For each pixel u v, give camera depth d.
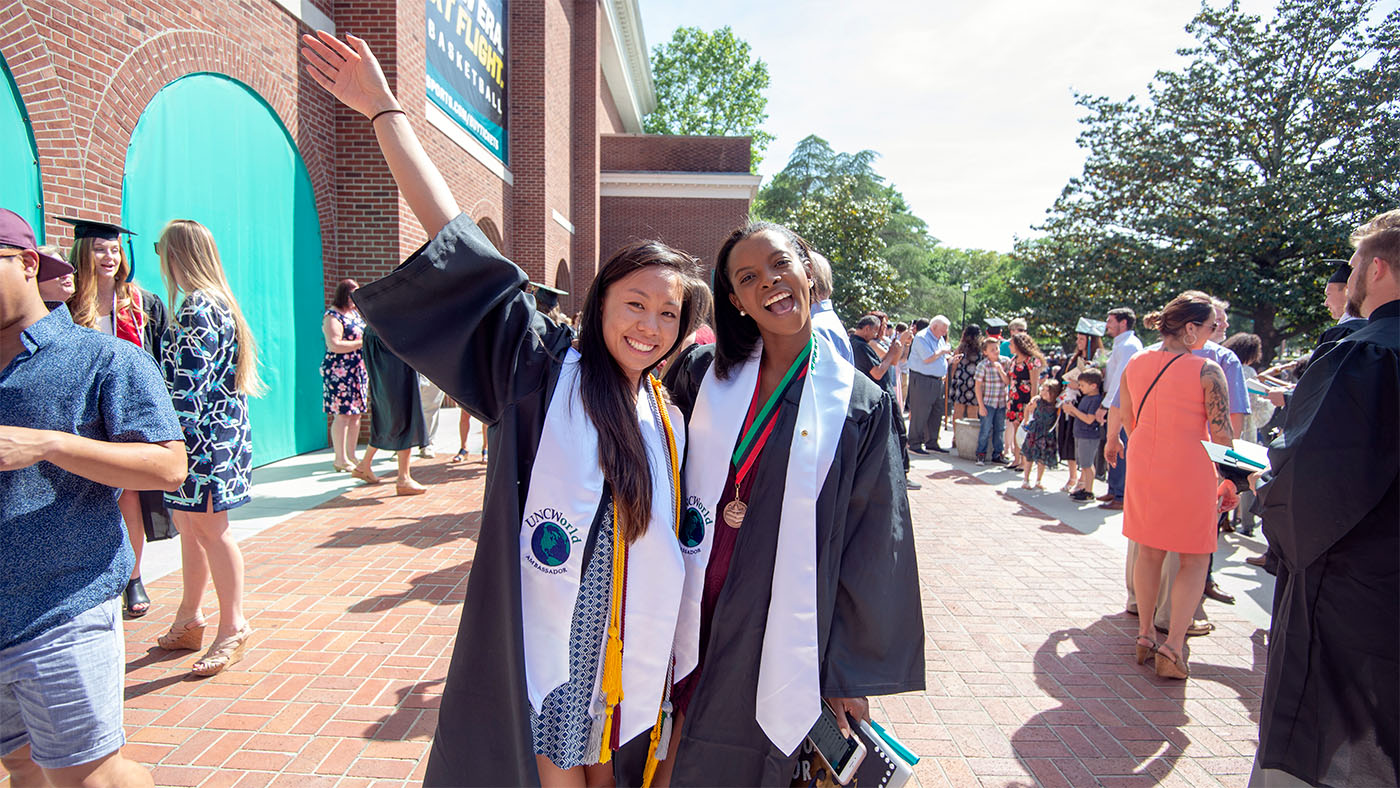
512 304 1.51
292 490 6.35
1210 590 4.43
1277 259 17.61
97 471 1.60
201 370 2.97
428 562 4.56
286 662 3.23
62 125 4.68
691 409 1.87
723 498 1.67
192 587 3.29
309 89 7.70
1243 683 3.32
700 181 20.23
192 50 5.88
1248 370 6.01
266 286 7.13
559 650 1.47
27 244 1.62
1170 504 3.25
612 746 1.59
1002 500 7.11
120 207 5.17
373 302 1.41
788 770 1.62
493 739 1.45
